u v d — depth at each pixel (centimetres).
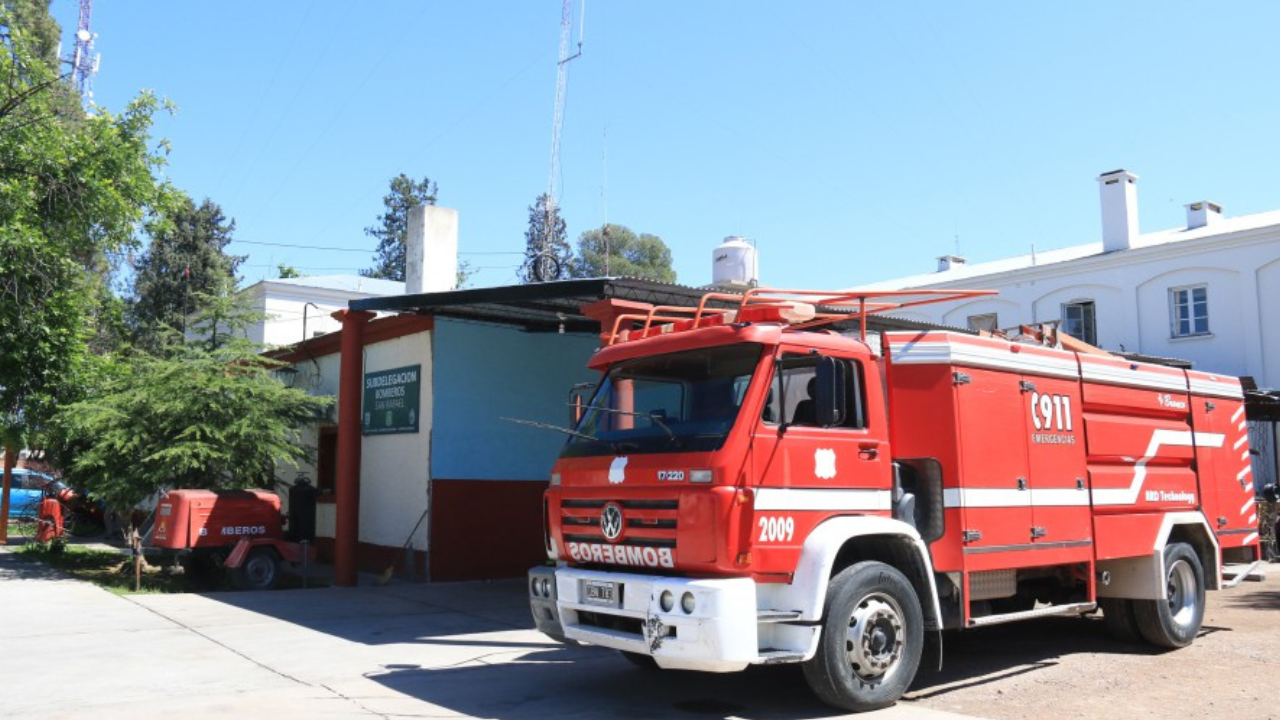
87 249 1861
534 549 1572
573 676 812
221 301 1791
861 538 697
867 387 727
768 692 752
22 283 1711
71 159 1727
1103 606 952
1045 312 2659
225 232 4112
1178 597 945
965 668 841
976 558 731
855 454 703
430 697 730
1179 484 966
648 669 839
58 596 1297
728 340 679
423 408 1513
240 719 652
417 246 1869
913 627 692
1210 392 1041
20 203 1619
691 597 611
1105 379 891
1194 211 2617
